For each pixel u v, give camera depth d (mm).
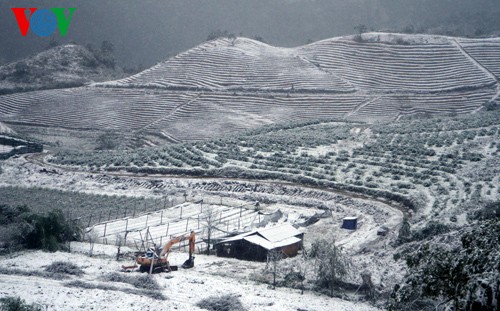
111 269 63625
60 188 113688
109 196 107375
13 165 129500
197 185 109250
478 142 122938
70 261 66062
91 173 121625
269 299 53812
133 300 52062
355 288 56812
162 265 63312
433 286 29172
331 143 132375
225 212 94062
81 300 51562
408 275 30625
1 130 180875
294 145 131125
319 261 60281
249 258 70375
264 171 112000
